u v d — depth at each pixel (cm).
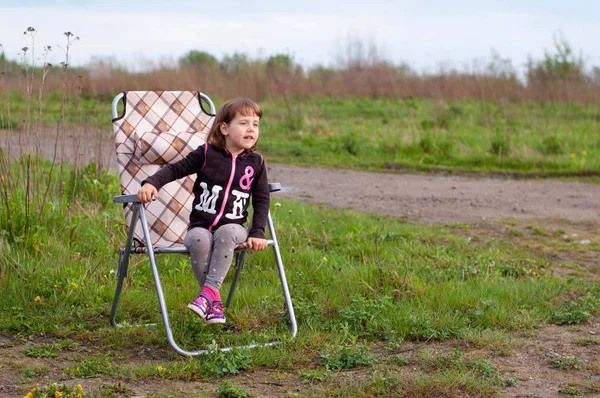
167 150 502
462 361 445
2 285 551
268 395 392
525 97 2286
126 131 511
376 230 758
